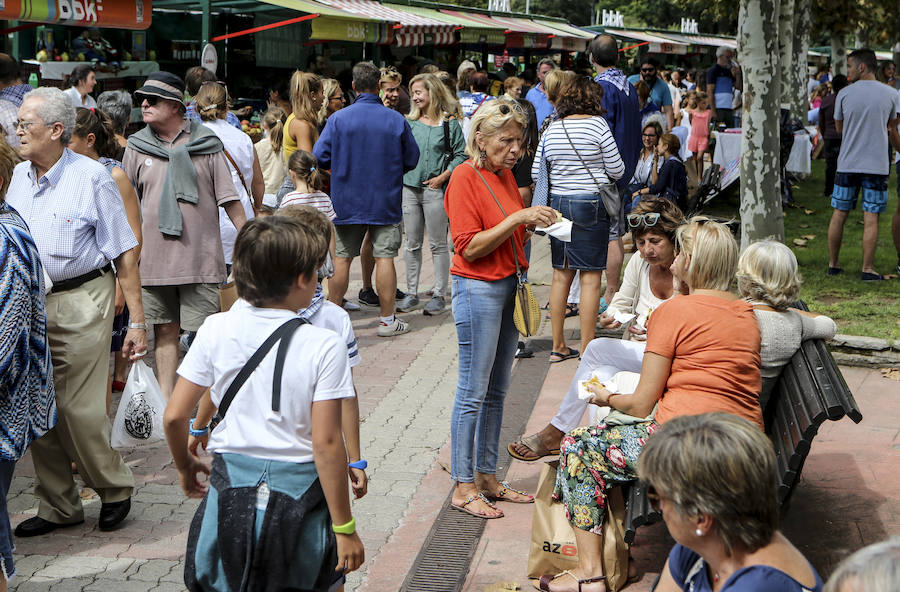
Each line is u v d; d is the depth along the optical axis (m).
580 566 3.99
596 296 7.03
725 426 2.15
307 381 2.71
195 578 2.79
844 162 9.34
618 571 3.98
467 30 17.45
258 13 14.97
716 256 3.85
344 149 7.69
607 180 6.84
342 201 7.78
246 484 2.73
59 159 4.42
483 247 4.50
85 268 4.47
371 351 7.73
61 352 4.39
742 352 3.73
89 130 5.26
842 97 9.24
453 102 8.59
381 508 4.91
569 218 6.85
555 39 21.28
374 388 6.84
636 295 5.02
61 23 10.25
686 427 2.18
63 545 4.51
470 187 4.55
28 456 5.65
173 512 4.89
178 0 13.05
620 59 28.88
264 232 2.76
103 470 4.55
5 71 7.23
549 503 4.16
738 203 14.84
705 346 3.72
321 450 2.70
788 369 4.15
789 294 4.18
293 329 2.77
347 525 2.78
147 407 4.52
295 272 2.77
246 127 12.54
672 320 3.78
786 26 15.92
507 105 4.49
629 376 4.47
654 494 2.35
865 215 9.38
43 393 3.84
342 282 8.10
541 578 4.07
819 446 5.58
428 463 5.52
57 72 11.24
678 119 16.17
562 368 7.16
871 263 9.46
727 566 2.19
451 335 8.22
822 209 14.42
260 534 2.68
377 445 5.79
